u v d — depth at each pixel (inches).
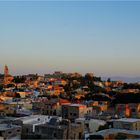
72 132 3068.4
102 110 5954.7
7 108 5580.7
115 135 3095.5
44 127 3041.3
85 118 4434.1
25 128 3312.0
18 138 3061.0
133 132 3218.5
